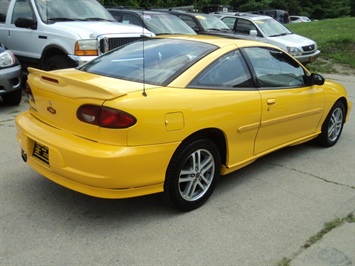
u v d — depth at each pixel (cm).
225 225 342
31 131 346
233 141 385
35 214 346
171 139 323
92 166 299
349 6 5550
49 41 701
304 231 337
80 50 658
